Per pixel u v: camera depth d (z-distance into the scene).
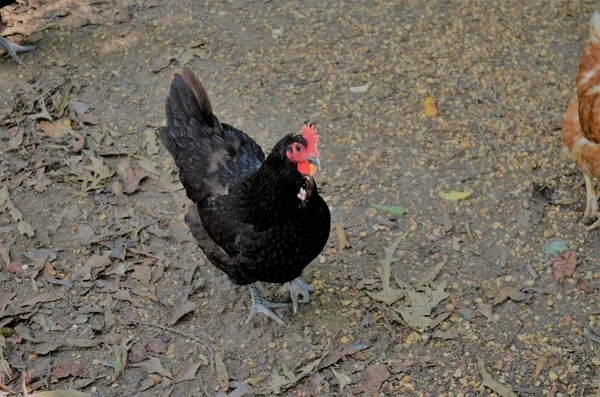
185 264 2.33
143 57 2.83
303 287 2.27
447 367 2.14
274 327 2.22
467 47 2.87
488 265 2.33
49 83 2.74
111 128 2.63
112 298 2.26
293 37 2.90
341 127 2.63
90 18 2.96
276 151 1.98
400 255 2.35
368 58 2.83
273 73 2.79
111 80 2.76
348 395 2.10
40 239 2.36
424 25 2.95
